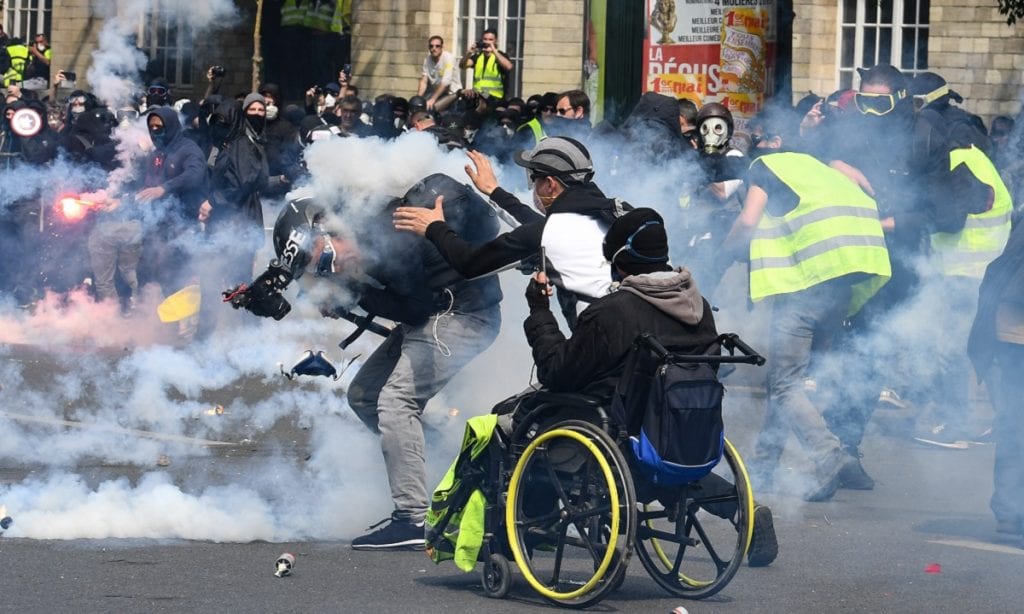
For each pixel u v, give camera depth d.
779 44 42.75
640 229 11.88
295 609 11.59
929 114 18.81
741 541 12.02
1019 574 13.06
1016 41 40.56
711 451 11.75
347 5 50.66
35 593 11.81
